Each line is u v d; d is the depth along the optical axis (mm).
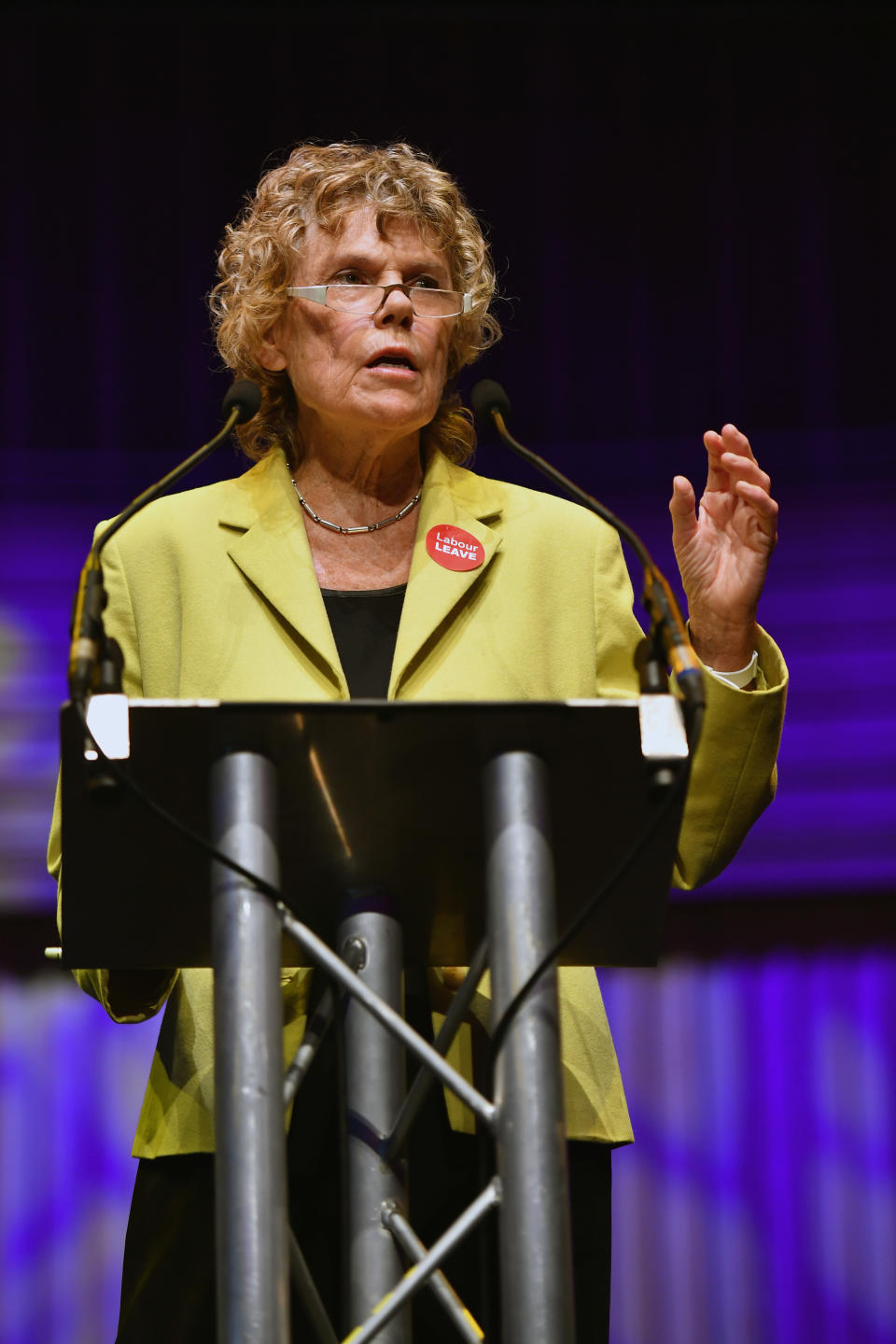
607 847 5074
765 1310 15398
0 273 16625
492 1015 4680
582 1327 5766
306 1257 5758
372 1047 5086
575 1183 5895
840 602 16781
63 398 16562
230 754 4691
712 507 6340
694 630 6277
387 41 17156
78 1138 15328
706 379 17016
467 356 7656
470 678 6348
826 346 17094
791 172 17281
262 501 6832
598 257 17156
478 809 4938
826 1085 15930
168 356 16688
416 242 6988
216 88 16984
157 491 5496
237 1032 4535
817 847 16281
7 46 16844
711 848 6246
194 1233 5844
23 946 15664
